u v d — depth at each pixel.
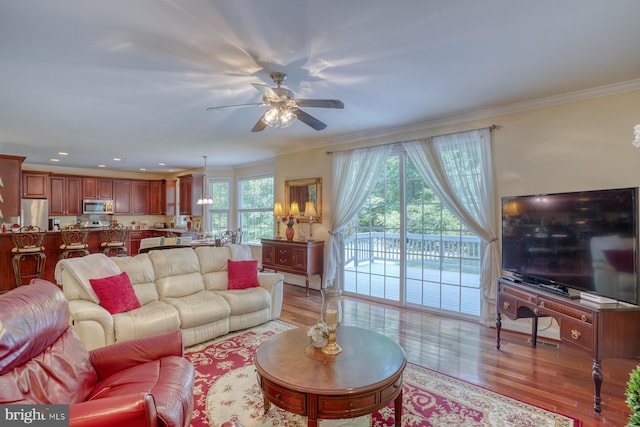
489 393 2.34
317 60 2.44
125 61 2.43
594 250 2.42
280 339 2.22
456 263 4.08
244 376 2.59
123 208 8.87
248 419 2.06
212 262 3.93
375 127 4.45
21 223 6.78
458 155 3.87
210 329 3.27
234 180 8.12
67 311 1.86
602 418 2.06
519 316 2.96
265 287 3.91
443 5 1.79
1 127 4.29
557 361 2.85
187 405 1.61
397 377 1.76
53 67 2.53
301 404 1.62
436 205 4.25
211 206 8.19
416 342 3.27
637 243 2.17
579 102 3.14
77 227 7.69
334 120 4.08
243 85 2.90
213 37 2.11
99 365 1.86
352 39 2.15
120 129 4.43
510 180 3.54
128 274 3.28
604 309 2.15
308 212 5.16
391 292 4.65
